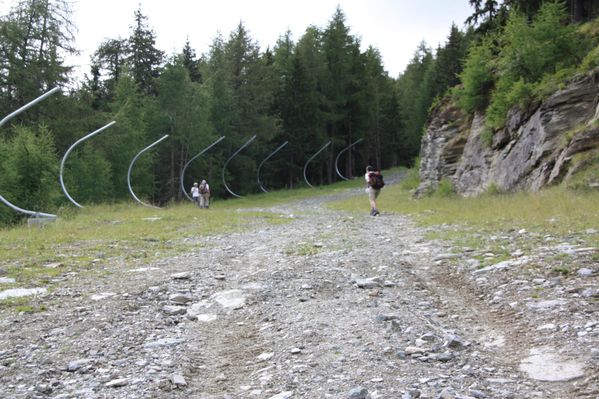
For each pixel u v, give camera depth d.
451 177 27.16
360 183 56.19
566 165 16.28
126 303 6.09
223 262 8.99
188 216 19.97
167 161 50.50
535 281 5.89
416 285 6.51
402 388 3.44
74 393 3.59
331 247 10.00
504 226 11.00
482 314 5.18
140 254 10.09
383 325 4.85
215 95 53.31
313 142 61.66
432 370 3.75
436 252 8.70
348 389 3.47
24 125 30.62
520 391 3.33
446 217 14.55
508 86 22.19
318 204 32.34
